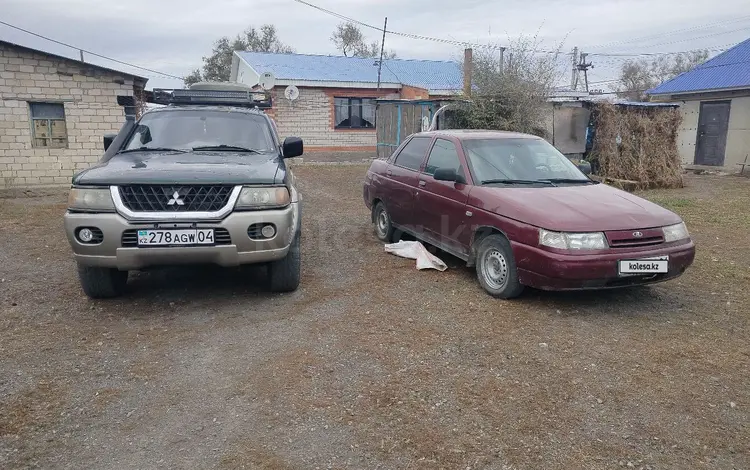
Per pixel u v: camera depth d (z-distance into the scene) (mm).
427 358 3859
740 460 2760
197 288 5457
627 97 34781
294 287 5238
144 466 2691
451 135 6320
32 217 9336
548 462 2732
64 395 3348
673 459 2766
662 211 5047
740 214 9648
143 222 4352
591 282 4551
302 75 24375
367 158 20922
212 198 4484
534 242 4668
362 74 26062
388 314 4715
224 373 3643
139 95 14492
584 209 4852
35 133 13211
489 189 5355
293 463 2711
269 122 6258
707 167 18203
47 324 4473
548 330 4379
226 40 45156
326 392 3387
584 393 3396
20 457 2742
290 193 4949
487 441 2896
